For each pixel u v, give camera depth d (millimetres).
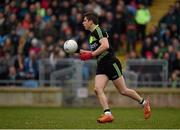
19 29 63188
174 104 58406
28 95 58469
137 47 65188
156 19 72875
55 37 62781
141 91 58219
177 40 63031
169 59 59469
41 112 49125
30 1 68188
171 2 74312
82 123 36469
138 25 66062
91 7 66312
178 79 58781
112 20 65250
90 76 58500
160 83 58594
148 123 36688
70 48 34062
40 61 59125
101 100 33969
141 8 66562
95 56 33906
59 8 66938
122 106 58594
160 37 63750
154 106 58406
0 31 63250
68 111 51031
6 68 59594
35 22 64062
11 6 66312
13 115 44719
